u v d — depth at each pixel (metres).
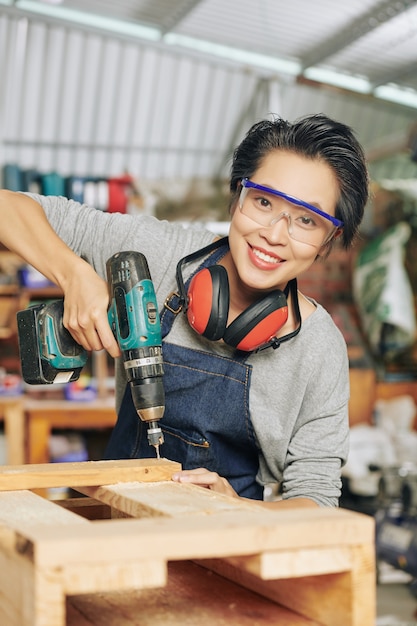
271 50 6.61
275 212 1.38
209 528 0.81
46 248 1.50
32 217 1.55
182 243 1.62
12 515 0.99
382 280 5.77
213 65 7.39
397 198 6.07
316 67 6.75
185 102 7.60
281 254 1.39
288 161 1.38
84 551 0.76
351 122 8.20
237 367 1.55
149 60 7.22
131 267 1.39
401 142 5.43
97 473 1.23
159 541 0.79
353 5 5.66
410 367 5.97
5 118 6.98
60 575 0.75
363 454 4.48
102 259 1.66
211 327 1.41
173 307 1.58
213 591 1.08
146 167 7.84
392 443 5.01
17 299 5.36
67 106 7.23
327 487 1.53
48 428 4.68
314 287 6.18
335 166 1.39
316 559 0.85
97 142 7.52
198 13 6.15
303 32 6.20
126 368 1.40
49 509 1.03
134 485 1.21
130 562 0.78
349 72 6.80
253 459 1.67
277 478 1.67
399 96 7.05
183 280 1.57
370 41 6.15
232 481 1.66
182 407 1.59
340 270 6.21
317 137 1.37
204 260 1.59
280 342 1.50
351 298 6.22
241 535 0.82
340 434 1.58
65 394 5.07
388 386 5.86
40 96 7.07
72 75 7.07
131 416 1.66
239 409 1.56
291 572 0.84
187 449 1.60
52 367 1.49
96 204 5.43
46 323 1.48
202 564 1.20
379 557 3.90
